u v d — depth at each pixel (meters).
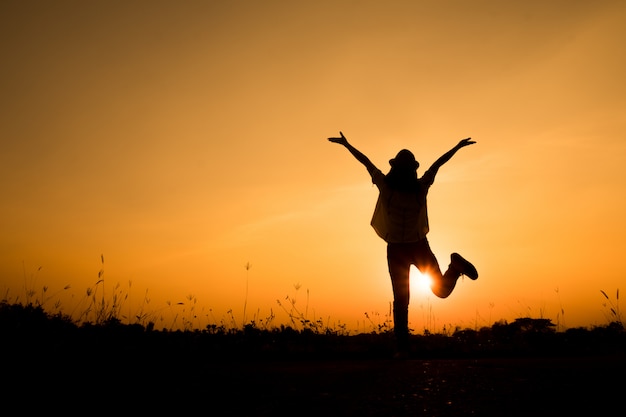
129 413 2.28
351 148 5.74
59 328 5.72
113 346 5.54
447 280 5.20
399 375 3.42
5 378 3.50
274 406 2.38
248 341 7.03
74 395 2.81
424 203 5.40
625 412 2.10
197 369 4.22
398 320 5.41
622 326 6.69
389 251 5.50
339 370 3.94
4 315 5.64
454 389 2.75
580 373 3.41
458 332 8.12
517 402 2.35
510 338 7.23
